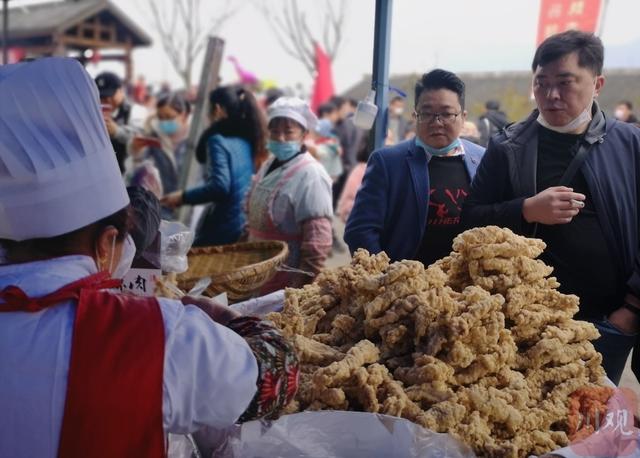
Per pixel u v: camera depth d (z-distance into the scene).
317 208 2.76
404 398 1.16
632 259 2.00
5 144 0.83
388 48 2.68
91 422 0.81
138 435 0.83
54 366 0.82
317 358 1.29
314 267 2.75
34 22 16.86
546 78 1.97
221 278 2.05
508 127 2.20
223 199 3.50
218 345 0.89
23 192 0.85
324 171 2.86
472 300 1.27
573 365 1.29
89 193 0.88
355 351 1.24
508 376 1.24
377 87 2.71
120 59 18.59
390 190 2.42
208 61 4.49
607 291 2.01
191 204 3.57
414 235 2.39
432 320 1.25
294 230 2.82
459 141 2.50
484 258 1.37
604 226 1.97
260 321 1.03
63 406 0.81
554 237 2.01
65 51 17.14
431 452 1.04
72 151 0.86
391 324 1.30
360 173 6.77
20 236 0.87
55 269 0.89
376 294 1.37
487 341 1.22
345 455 1.06
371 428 1.06
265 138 3.61
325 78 10.88
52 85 0.85
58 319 0.85
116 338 0.84
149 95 15.68
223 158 3.48
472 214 2.11
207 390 0.87
